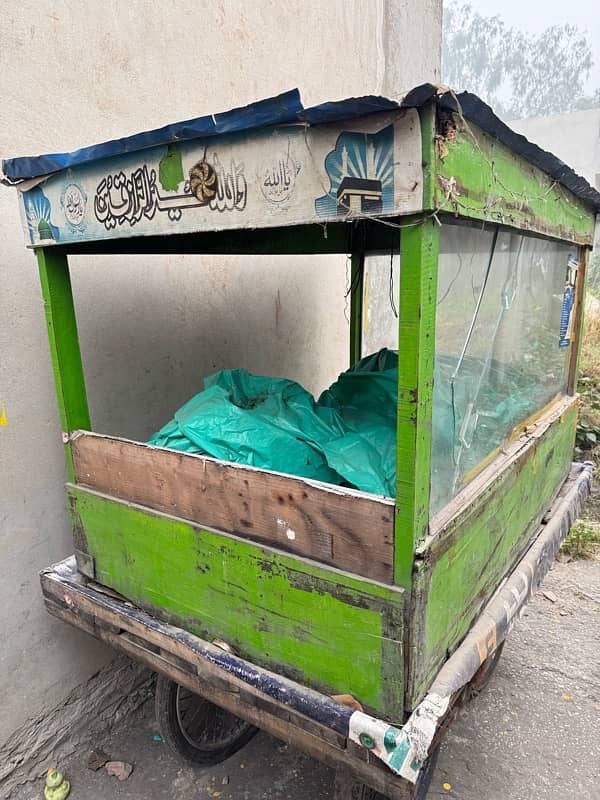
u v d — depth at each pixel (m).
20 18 1.85
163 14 2.35
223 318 2.93
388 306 4.80
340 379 2.20
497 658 2.27
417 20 4.54
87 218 1.56
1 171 1.83
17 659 2.11
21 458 2.04
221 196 1.27
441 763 2.23
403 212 1.04
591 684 2.65
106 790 2.19
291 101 1.06
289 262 3.44
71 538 2.25
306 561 1.36
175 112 2.46
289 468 1.63
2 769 2.11
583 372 6.11
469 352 1.49
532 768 2.21
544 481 2.18
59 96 2.00
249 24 2.82
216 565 1.54
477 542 1.53
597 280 9.41
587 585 3.41
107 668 2.47
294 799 2.15
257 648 1.51
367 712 1.34
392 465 1.56
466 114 1.07
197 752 2.14
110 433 2.38
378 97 0.96
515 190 1.45
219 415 1.71
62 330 1.82
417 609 1.22
